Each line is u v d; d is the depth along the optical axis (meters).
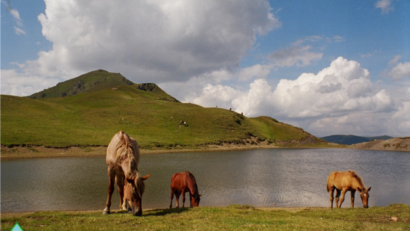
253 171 36.19
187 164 42.19
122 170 10.87
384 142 100.56
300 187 25.59
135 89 190.00
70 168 35.19
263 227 8.43
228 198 20.77
